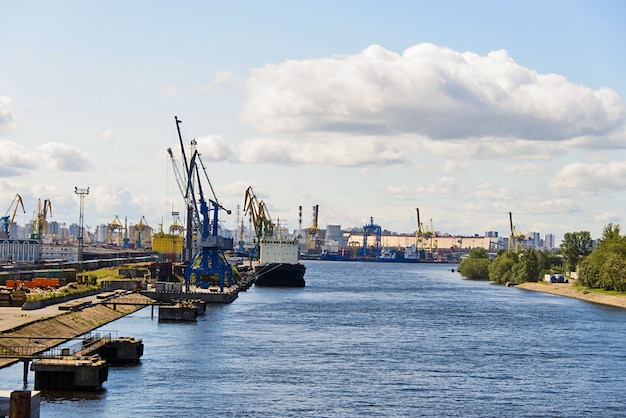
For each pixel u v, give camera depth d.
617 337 191.00
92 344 135.12
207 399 115.81
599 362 153.62
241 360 146.12
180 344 163.12
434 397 121.25
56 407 108.44
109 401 112.50
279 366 141.38
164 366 138.12
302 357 151.75
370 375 135.75
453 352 163.38
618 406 118.44
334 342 173.38
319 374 135.25
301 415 109.25
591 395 124.81
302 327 199.88
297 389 123.62
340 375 135.00
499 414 112.75
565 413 114.19
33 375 124.06
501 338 187.12
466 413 112.69
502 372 141.62
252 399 116.69
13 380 120.75
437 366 146.12
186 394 118.06
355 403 116.25
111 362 140.50
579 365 150.12
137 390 119.44
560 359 156.75
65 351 122.31
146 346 159.38
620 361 155.00
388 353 159.88
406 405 115.94
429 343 176.12
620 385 132.12
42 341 149.62
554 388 129.12
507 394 124.38
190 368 136.88
